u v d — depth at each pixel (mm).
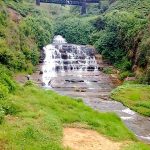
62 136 15945
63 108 20422
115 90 35031
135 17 52156
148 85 36500
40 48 50625
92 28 61406
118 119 21016
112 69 46469
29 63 43938
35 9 61469
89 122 18656
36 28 51312
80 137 16422
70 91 36562
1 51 37812
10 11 50844
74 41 60469
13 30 44594
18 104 18266
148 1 59656
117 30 50719
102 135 17391
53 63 48156
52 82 39875
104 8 70188
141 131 23266
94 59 50438
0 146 13344
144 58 41156
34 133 14789
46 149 13852
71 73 45812
